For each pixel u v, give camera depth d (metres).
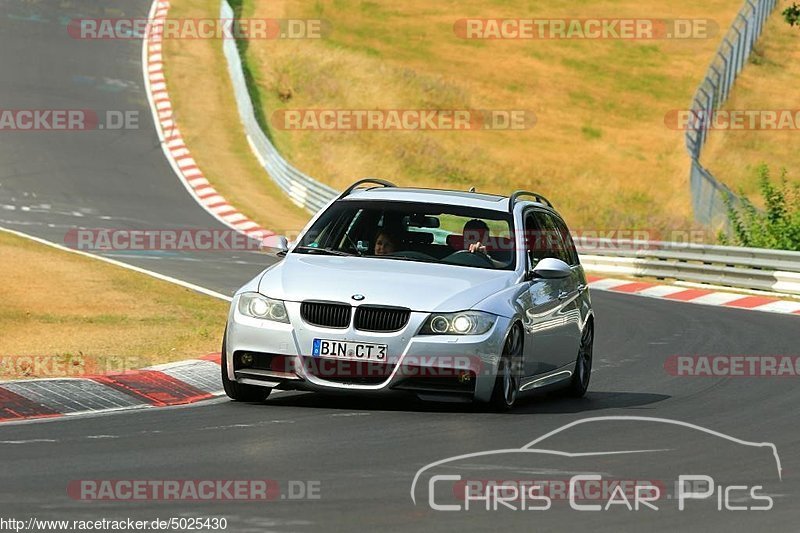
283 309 34.97
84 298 59.62
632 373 47.69
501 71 199.75
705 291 83.31
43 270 67.31
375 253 38.34
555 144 170.50
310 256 37.88
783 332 62.12
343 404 36.38
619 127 181.12
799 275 81.00
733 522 23.12
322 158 149.88
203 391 38.62
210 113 153.12
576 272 42.62
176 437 30.50
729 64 186.00
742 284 84.94
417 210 39.22
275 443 29.94
